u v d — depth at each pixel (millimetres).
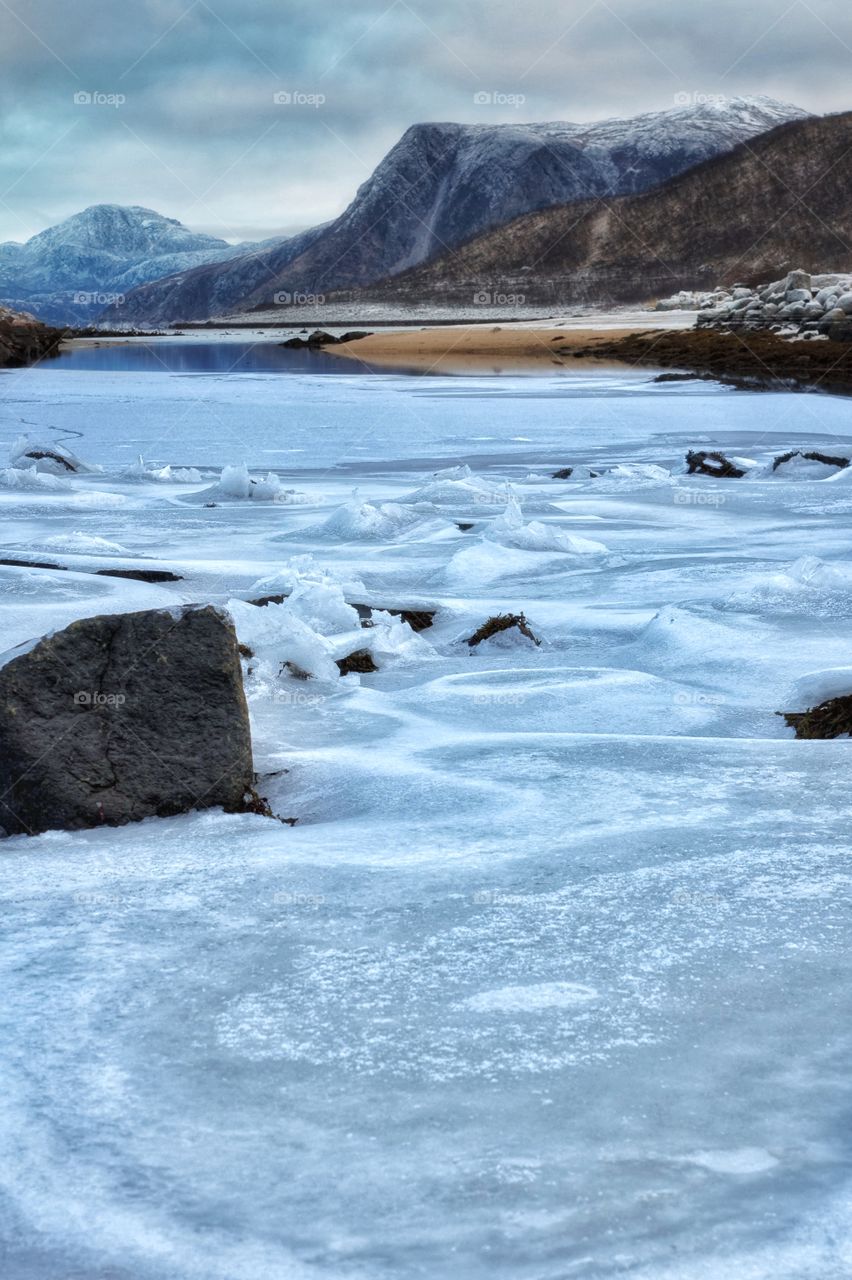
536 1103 2148
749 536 13922
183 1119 2143
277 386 53750
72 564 11039
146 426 35188
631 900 3105
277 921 3096
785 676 6820
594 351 67812
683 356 60938
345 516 14617
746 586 9211
